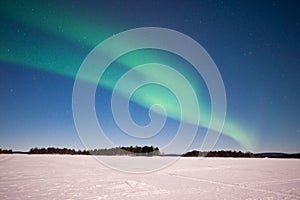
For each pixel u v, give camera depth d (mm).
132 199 8055
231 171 17156
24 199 7859
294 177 13758
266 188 10156
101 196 8438
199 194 8922
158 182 11711
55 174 14414
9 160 25844
